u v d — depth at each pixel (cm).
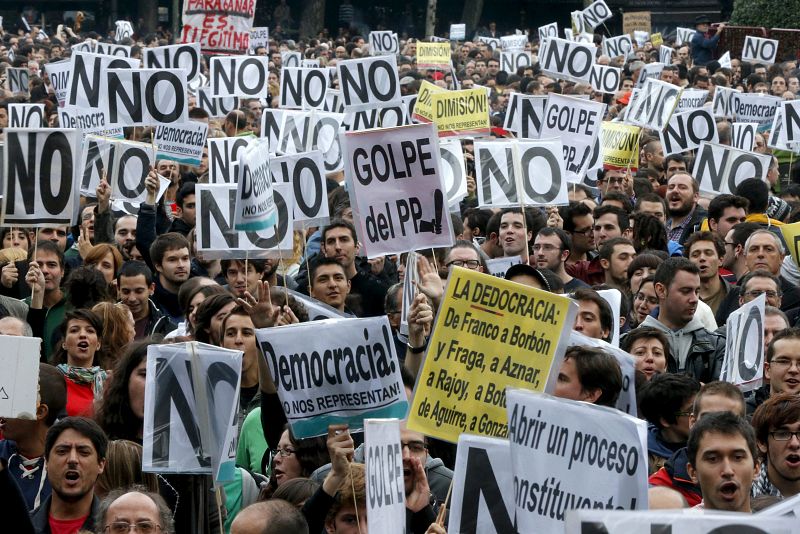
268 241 1161
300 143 1739
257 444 863
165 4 5906
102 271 1119
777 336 847
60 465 695
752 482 669
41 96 2552
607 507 584
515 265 873
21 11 5675
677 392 787
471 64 3419
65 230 1293
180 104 1561
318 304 998
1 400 699
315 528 668
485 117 1756
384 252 878
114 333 942
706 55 3731
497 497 622
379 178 878
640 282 1118
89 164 1537
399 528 602
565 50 2362
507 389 607
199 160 1683
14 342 700
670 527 422
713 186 1638
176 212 1456
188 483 737
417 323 809
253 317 884
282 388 763
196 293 1002
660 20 5547
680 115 1898
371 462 584
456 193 1450
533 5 6047
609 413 589
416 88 2564
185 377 699
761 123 2220
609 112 2609
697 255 1155
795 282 1161
